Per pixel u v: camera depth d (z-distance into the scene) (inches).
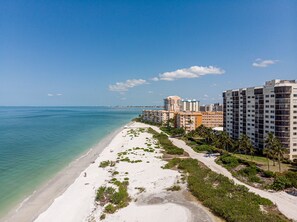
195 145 5098.4
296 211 1958.7
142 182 2645.2
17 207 2068.2
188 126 7283.5
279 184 2423.7
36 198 2258.9
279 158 3070.9
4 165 3358.8
